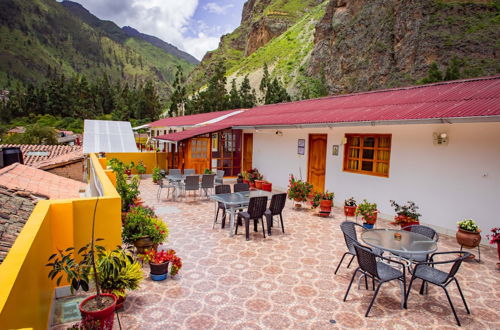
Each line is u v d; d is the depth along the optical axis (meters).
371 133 8.98
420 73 45.84
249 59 122.38
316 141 11.04
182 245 6.30
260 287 4.61
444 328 3.73
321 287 4.65
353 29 61.06
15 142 37.59
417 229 5.43
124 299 3.99
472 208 6.79
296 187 9.50
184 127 21.92
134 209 5.83
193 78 175.62
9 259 2.38
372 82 53.75
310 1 150.75
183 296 4.32
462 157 6.91
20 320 2.21
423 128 7.62
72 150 19.61
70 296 4.23
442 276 4.17
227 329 3.61
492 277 5.13
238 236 6.92
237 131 15.39
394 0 54.94
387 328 3.71
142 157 16.88
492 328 3.75
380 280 4.01
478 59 41.28
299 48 102.25
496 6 45.47
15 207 4.35
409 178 7.98
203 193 12.01
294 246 6.35
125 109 70.38
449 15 47.16
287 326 3.69
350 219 8.45
